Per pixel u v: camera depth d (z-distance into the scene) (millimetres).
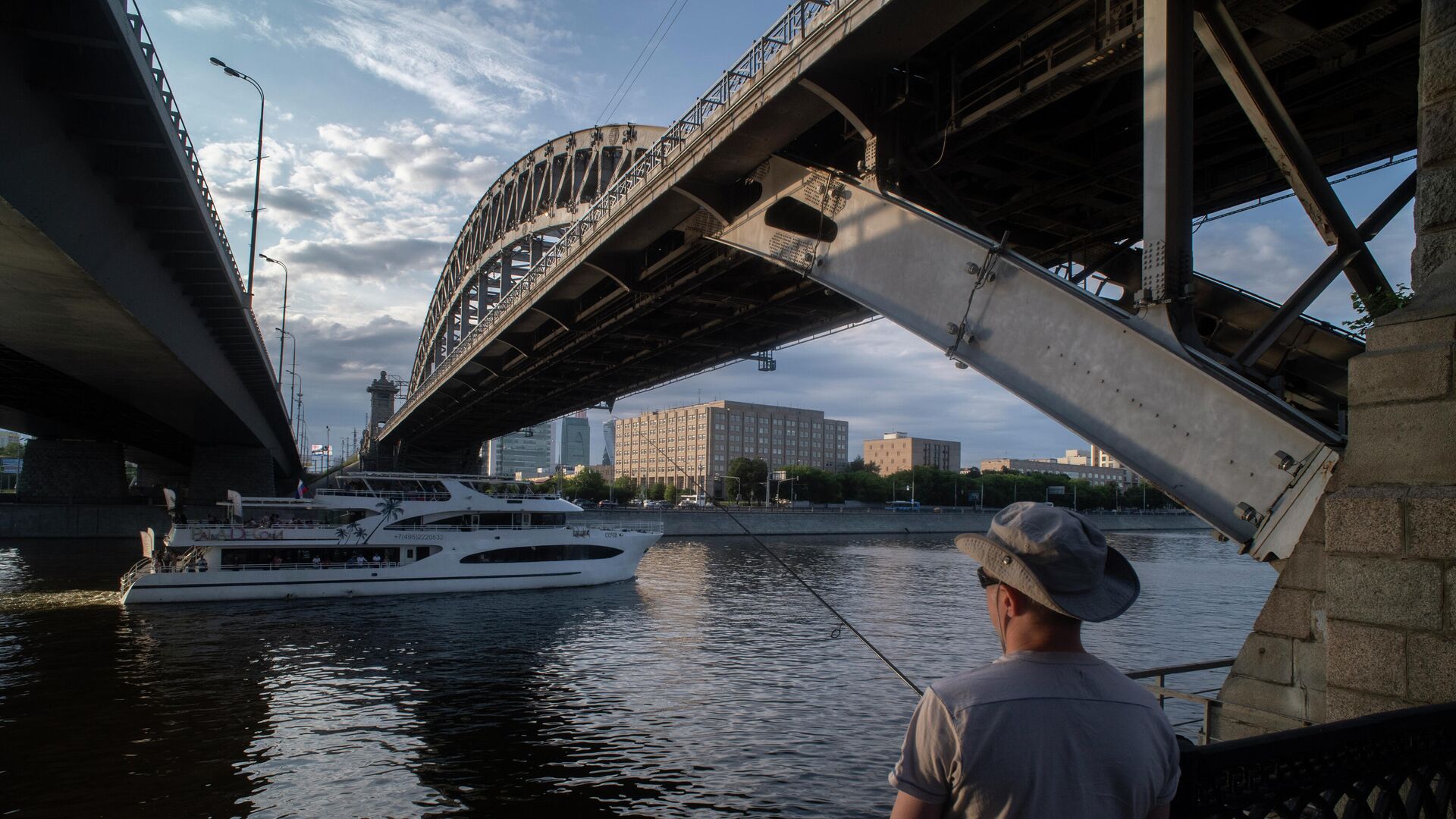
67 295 22172
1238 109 13289
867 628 28766
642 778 13758
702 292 29156
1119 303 16938
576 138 46031
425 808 12492
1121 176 16594
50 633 25797
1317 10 11477
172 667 21406
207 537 32656
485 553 36656
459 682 20234
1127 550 78500
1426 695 4176
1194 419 9258
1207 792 2229
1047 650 1981
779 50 16859
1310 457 7953
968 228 14414
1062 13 13047
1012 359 12297
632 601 34469
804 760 14695
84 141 18234
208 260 26906
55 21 14953
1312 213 10070
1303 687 5453
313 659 22625
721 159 20094
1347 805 2729
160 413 49125
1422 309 4598
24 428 69250
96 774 13688
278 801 12695
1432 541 4211
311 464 128500
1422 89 5125
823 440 192500
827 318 32656
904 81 15914
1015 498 148375
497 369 53844
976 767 1821
